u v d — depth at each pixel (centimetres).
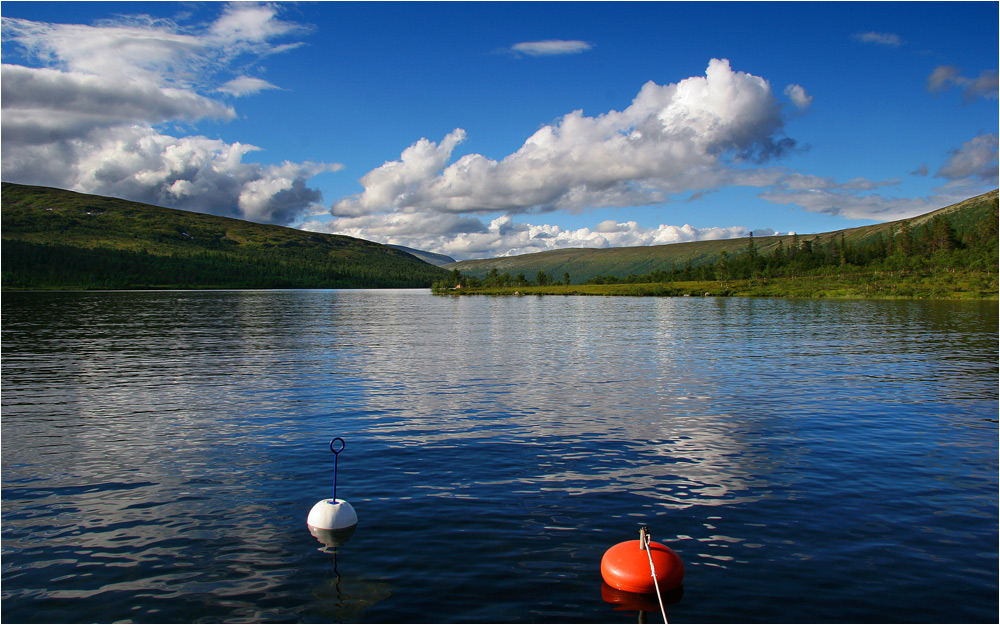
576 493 1496
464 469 1686
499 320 8388
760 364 3806
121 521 1329
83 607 984
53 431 2120
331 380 3209
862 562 1128
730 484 1561
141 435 2062
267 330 6612
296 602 994
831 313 8950
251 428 2158
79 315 9325
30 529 1289
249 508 1401
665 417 2333
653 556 1056
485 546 1195
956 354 4234
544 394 2812
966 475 1630
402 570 1099
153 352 4500
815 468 1692
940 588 1034
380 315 9794
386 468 1694
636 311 10512
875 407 2511
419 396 2759
